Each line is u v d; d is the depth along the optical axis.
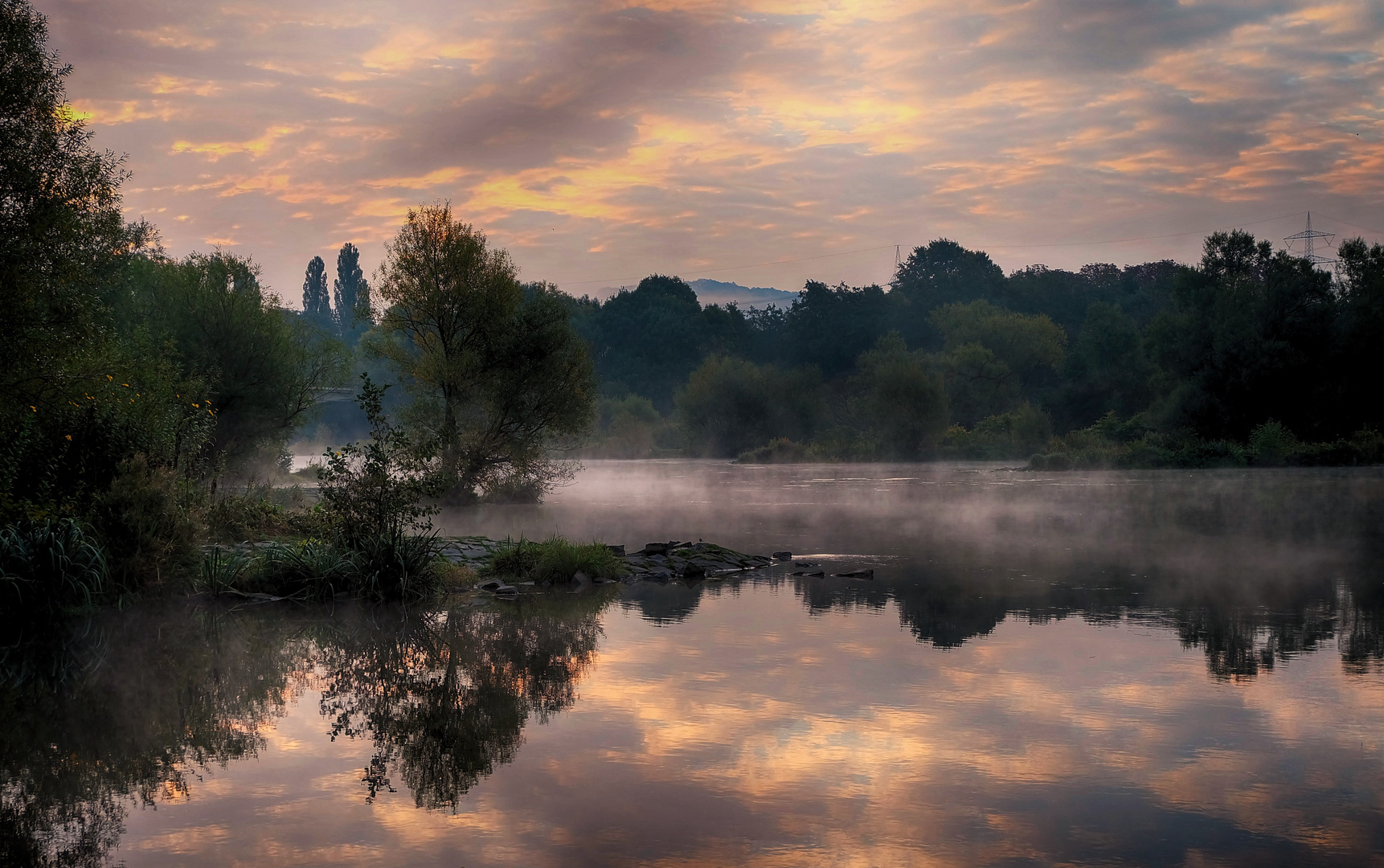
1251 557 17.64
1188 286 70.56
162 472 14.35
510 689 8.49
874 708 7.71
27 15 15.18
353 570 13.99
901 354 82.56
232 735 7.25
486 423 33.19
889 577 15.52
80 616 12.22
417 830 5.36
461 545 18.73
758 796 5.81
